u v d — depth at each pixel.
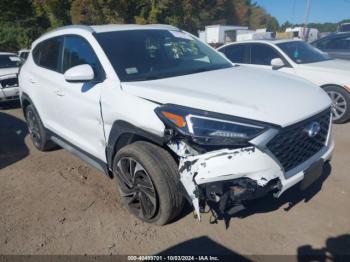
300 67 6.38
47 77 4.18
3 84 8.20
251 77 3.33
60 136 4.22
